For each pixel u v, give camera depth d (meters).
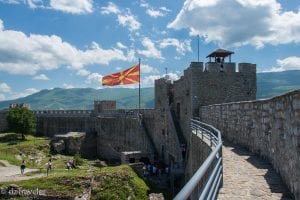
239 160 17.41
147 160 55.16
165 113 53.78
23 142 69.00
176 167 44.69
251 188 11.92
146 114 62.59
